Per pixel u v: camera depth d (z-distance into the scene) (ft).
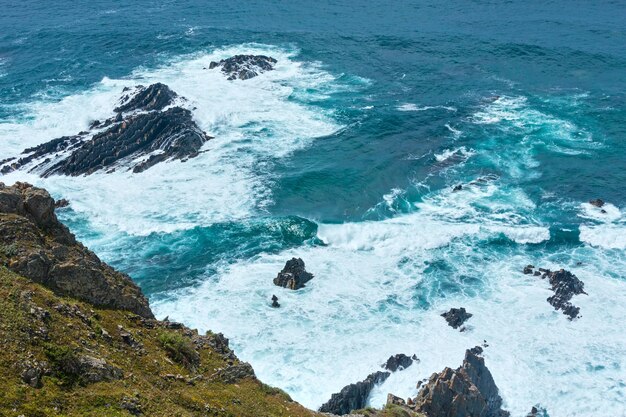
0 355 102.58
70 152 306.55
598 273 233.96
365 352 195.11
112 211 267.59
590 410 179.83
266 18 536.01
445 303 218.79
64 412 99.45
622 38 475.72
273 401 132.36
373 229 254.88
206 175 295.07
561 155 317.22
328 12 554.87
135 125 318.45
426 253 245.04
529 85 398.21
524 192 286.05
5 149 313.12
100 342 120.57
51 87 390.83
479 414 174.29
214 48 458.50
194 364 132.98
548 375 190.29
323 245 251.39
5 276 119.65
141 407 108.27
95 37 483.92
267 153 314.76
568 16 533.96
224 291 221.46
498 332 205.57
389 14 547.90
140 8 570.87
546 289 225.15
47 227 139.33
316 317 209.26
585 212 270.87
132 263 237.04
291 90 387.14
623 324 208.74
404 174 297.74
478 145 325.01
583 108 366.22
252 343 197.26
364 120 349.00
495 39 473.26
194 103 357.82
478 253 245.45
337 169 299.99
